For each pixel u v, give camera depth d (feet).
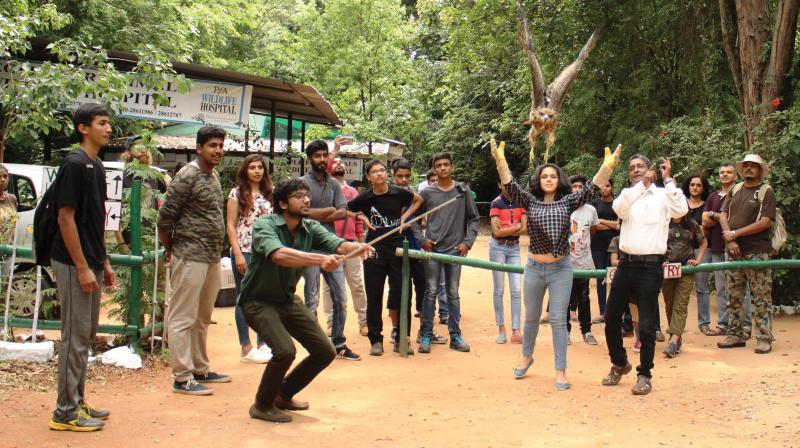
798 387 19.81
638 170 20.38
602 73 50.14
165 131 60.80
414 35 88.22
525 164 81.25
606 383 20.58
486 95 82.43
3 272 23.06
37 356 20.72
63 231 15.25
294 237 17.02
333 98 86.53
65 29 49.08
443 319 30.73
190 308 19.01
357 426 16.71
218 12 71.82
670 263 23.57
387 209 24.50
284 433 16.06
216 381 20.30
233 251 21.99
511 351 25.41
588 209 27.86
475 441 15.75
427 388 20.30
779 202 31.50
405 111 86.43
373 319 24.53
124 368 21.03
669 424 17.02
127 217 22.81
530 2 49.55
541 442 15.70
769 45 35.42
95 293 16.03
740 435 16.12
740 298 25.67
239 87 41.01
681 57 47.88
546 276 20.62
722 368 22.59
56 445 14.79
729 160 34.68
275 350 16.31
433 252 25.53
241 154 68.28
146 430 15.98
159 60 29.84
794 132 31.60
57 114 34.65
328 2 87.45
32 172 29.19
